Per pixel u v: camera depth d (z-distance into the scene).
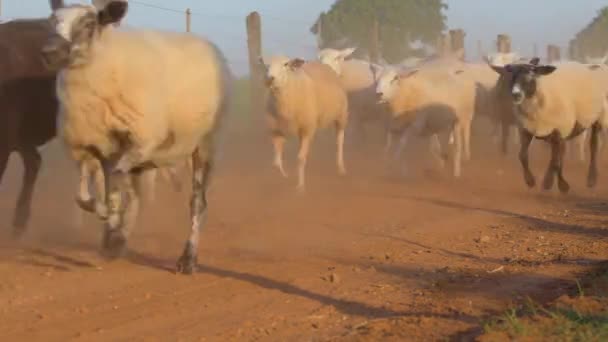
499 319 8.78
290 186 20.45
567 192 19.59
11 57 13.11
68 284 10.79
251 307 9.76
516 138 29.64
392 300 10.00
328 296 10.23
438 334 8.51
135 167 11.17
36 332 8.78
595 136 20.11
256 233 14.53
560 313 8.93
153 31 11.59
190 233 11.70
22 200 13.79
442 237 14.26
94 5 10.66
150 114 10.76
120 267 11.78
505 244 13.57
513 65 18.45
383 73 22.27
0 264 11.84
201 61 11.67
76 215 14.93
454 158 22.72
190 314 9.48
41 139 13.78
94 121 10.69
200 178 12.05
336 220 15.96
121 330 8.87
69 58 10.19
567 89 18.48
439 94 22.53
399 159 22.17
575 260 12.09
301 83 19.36
